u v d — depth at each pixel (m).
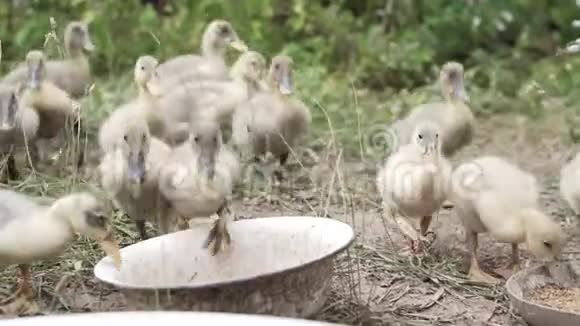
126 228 2.69
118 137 2.62
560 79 4.18
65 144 3.01
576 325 2.20
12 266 2.50
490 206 2.49
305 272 2.17
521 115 3.92
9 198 2.32
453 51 4.85
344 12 4.93
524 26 5.00
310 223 2.33
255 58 3.26
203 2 4.46
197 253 2.30
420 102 3.93
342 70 4.48
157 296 2.12
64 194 2.76
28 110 2.92
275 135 3.01
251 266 2.33
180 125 2.97
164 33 4.32
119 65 4.18
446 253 2.65
